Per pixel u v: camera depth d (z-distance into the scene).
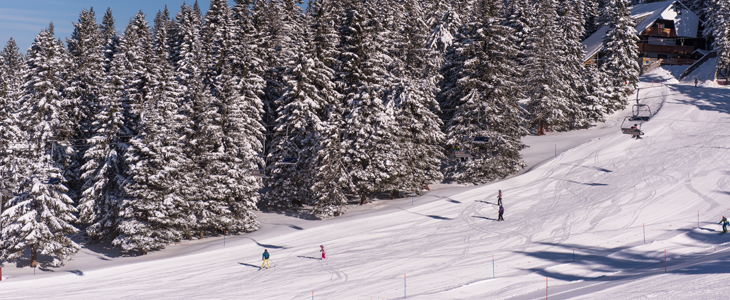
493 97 51.53
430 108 57.00
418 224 39.56
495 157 50.31
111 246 42.38
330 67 54.16
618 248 28.78
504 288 22.25
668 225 32.81
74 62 52.12
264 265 31.98
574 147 57.59
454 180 53.91
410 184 47.59
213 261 34.75
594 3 99.56
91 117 49.84
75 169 47.44
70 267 36.72
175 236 41.00
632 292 17.48
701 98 68.44
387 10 59.94
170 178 40.38
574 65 68.19
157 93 47.22
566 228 34.38
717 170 43.84
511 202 43.00
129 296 27.55
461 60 53.50
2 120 49.03
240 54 53.47
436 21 66.50
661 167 46.81
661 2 98.44
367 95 46.44
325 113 51.25
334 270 29.64
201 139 43.84
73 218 37.31
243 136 45.84
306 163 47.28
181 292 27.77
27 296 28.20
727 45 73.88
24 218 35.25
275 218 47.34
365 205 48.50
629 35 70.94
